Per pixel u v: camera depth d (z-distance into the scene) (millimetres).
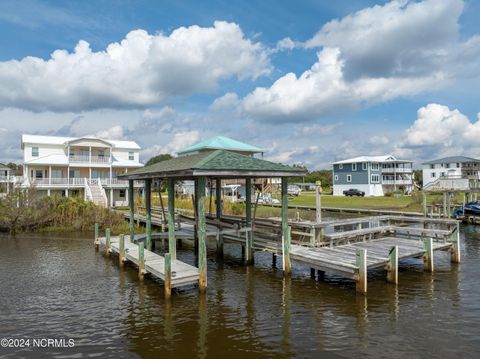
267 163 12531
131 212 16844
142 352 7242
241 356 7012
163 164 14766
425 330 7996
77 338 7918
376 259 11406
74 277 12727
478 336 7684
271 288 11148
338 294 10461
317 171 106375
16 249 18000
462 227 24969
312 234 13492
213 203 31047
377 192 60219
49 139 40406
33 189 25578
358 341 7535
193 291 10953
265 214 31922
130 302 10094
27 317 9117
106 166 39156
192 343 7582
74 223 24812
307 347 7324
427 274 12375
